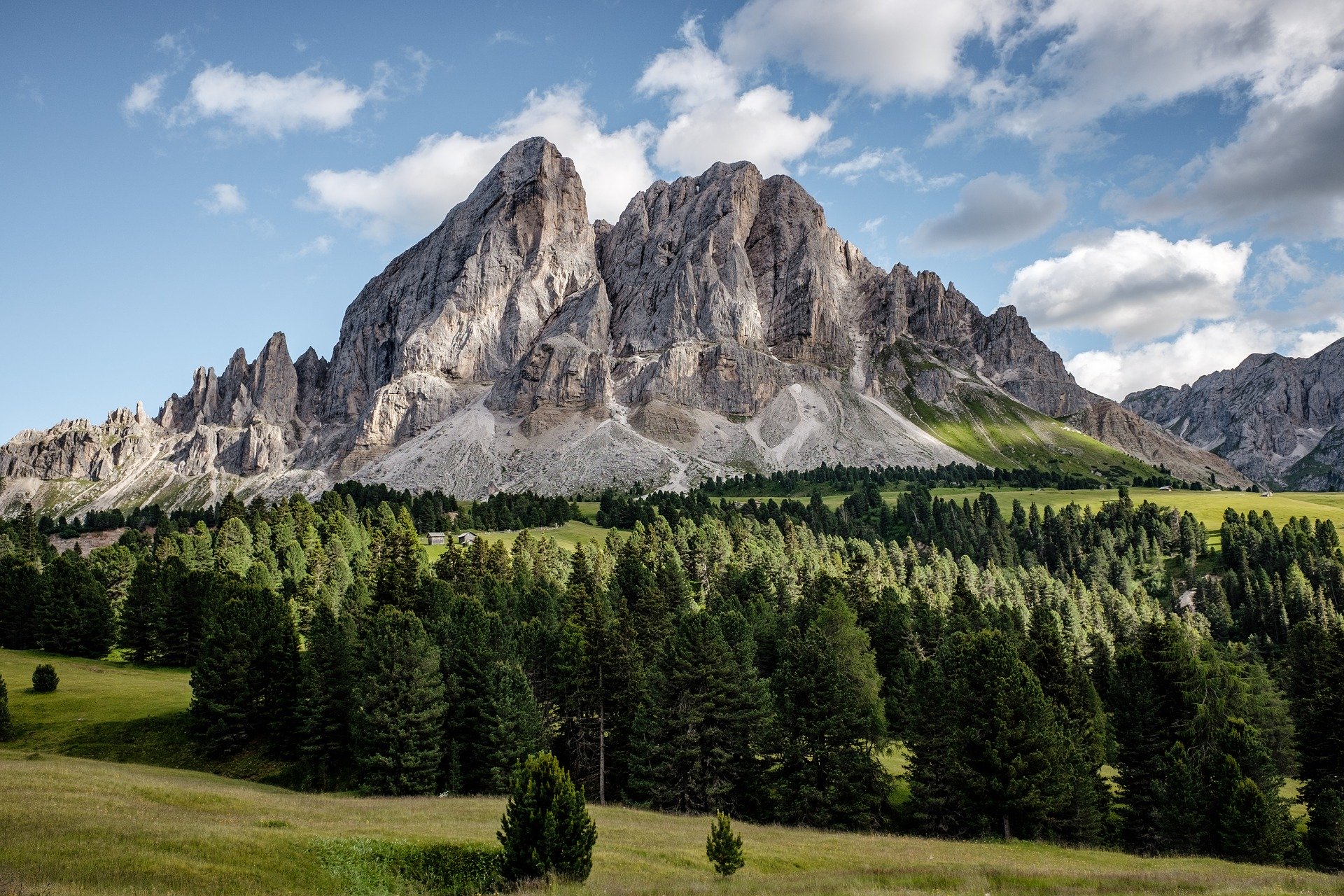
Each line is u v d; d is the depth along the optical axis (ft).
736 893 124.06
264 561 469.16
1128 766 238.48
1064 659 260.21
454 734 256.93
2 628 394.52
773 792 237.25
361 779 248.11
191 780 224.53
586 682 260.01
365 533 597.52
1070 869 163.32
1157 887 143.43
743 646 272.72
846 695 235.40
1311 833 212.84
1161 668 242.99
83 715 282.56
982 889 135.95
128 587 402.93
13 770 175.83
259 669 280.31
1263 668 355.56
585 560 450.30
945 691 238.27
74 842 118.62
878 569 550.36
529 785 131.64
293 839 136.15
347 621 291.99
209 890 109.29
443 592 361.92
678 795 231.71
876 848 180.55
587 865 131.13
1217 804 204.13
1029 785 207.51
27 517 606.96
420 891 126.11
